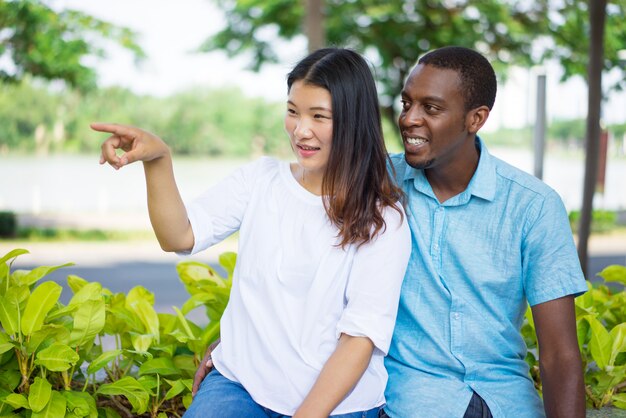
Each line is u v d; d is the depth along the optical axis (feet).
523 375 7.15
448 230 7.05
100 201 76.02
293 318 6.45
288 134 6.73
